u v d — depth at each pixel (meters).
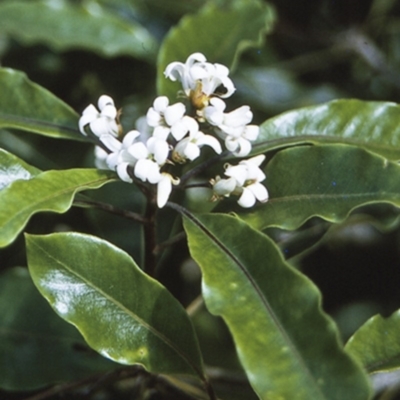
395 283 0.77
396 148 0.59
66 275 0.54
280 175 0.57
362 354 0.56
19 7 0.75
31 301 0.64
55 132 0.60
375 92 0.82
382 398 0.65
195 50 0.66
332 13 0.83
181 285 0.67
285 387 0.50
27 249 0.53
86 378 0.61
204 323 0.74
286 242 0.61
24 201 0.53
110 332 0.54
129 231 0.66
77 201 0.56
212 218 0.54
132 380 0.67
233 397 0.65
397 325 0.56
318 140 0.59
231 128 0.55
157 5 0.81
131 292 0.54
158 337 0.54
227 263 0.53
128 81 0.76
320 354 0.50
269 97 0.78
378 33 0.83
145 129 0.68
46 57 0.76
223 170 0.62
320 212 0.56
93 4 0.76
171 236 0.62
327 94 0.81
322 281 0.77
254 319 0.51
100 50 0.74
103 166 0.68
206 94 0.55
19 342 0.64
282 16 0.83
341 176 0.57
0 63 0.76
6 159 0.56
